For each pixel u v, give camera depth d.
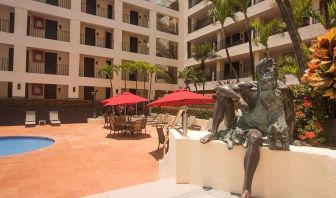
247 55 24.94
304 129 4.15
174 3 34.28
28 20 23.97
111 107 24.45
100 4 28.52
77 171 7.61
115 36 28.25
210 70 31.66
